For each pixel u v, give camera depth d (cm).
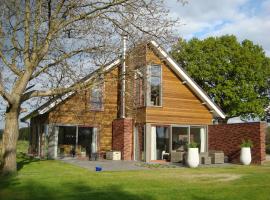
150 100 2612
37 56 1723
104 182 1487
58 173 1786
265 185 1439
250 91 4484
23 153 3300
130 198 1160
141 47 1948
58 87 1852
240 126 2598
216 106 2820
